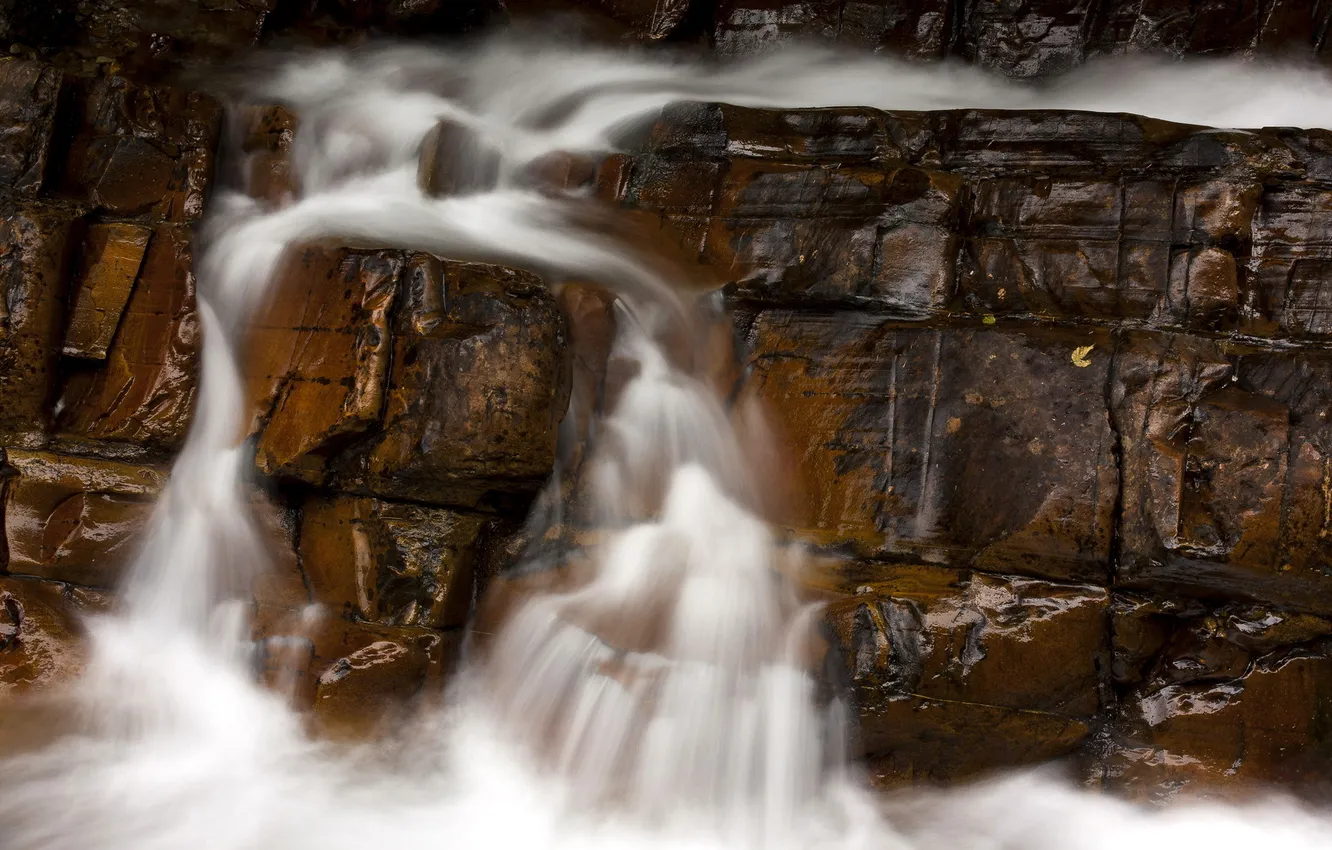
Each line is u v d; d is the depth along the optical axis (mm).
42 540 5676
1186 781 5441
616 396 6199
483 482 5703
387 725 5582
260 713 5625
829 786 5477
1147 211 6172
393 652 5555
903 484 5883
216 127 7094
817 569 5797
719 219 6668
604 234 6852
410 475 5621
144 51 8164
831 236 6375
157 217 6680
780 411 6188
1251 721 5418
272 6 8531
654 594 5707
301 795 5402
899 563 5816
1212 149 6336
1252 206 6148
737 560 5840
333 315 5883
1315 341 5957
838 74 8836
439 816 5359
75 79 6809
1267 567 5363
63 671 5559
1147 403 5613
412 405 5594
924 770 5602
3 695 5434
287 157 7102
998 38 8820
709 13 8906
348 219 6773
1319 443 5430
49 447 5965
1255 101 8531
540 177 7176
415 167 7477
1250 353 5746
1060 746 5523
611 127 7492
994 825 5539
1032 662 5414
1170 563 5434
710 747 5402
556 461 6059
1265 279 6129
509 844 5191
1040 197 6293
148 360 6211
